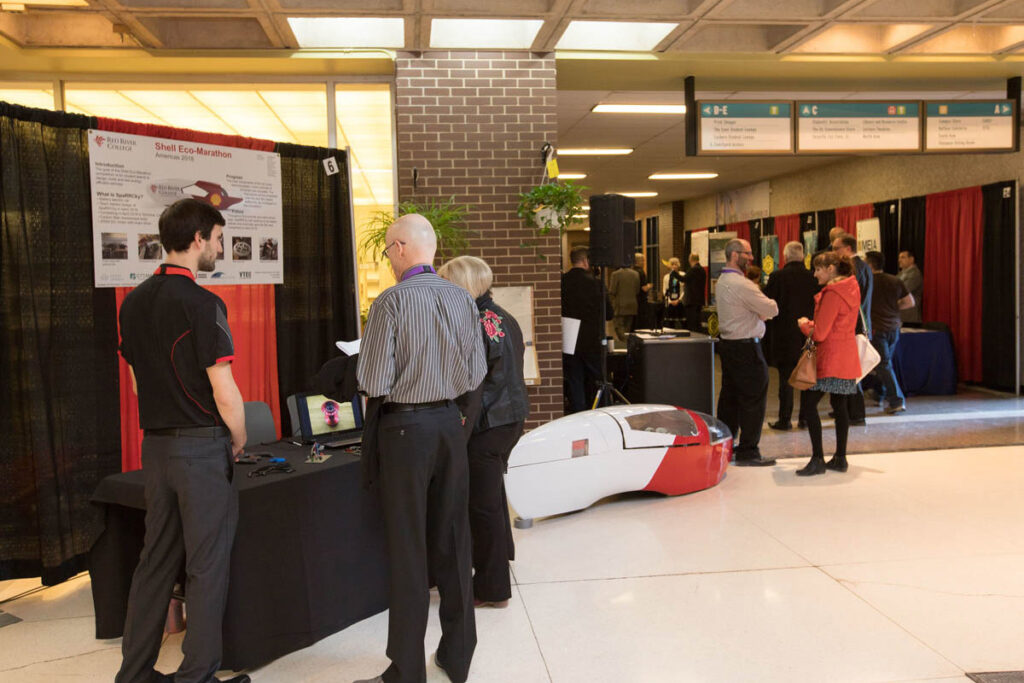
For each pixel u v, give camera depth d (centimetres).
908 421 734
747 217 1543
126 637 265
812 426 550
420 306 261
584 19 521
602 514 472
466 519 282
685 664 293
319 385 283
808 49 614
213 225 268
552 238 615
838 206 1205
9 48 523
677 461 489
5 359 359
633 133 962
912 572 374
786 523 446
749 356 571
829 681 278
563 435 448
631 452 470
